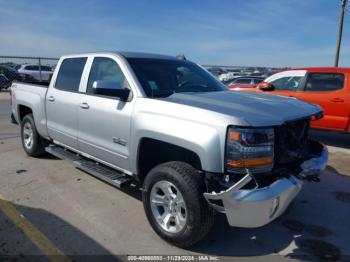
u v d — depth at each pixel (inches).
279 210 113.7
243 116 109.6
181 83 157.5
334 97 290.8
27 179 191.0
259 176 111.7
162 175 123.4
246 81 670.5
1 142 280.7
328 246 129.7
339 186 193.2
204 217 115.5
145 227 139.7
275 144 114.2
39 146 225.3
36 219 144.3
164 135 121.6
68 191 175.0
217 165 108.5
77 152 180.2
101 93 135.9
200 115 113.6
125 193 173.5
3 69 877.2
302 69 317.7
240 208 106.0
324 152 144.7
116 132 145.8
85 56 176.6
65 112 181.3
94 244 126.3
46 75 946.7
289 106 130.1
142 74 146.9
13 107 243.8
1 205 157.2
